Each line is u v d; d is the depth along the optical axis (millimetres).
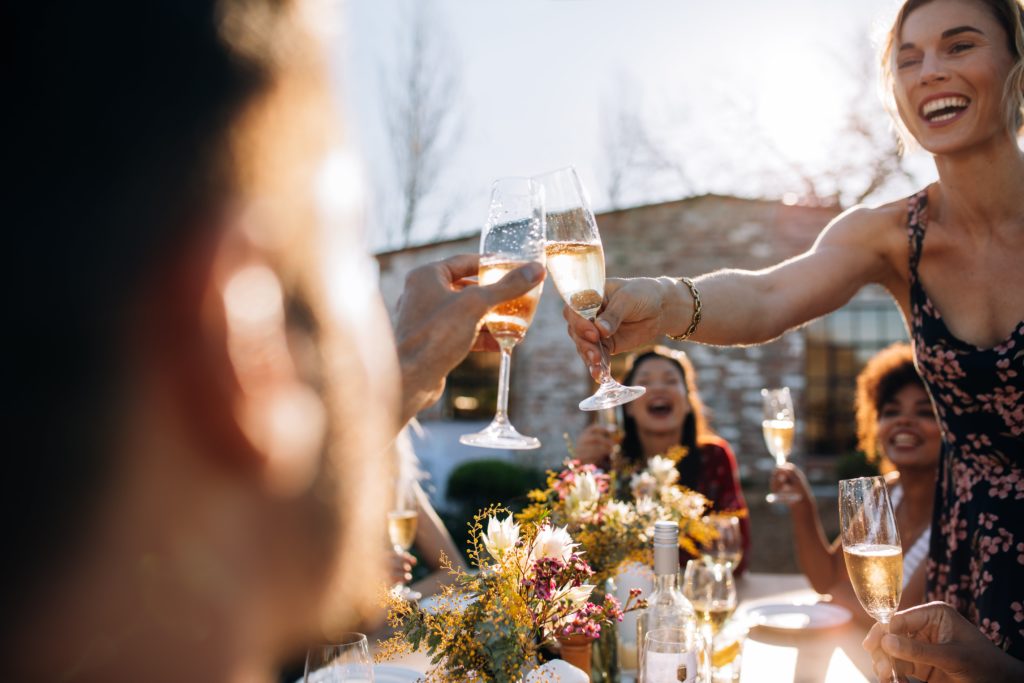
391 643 1761
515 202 1497
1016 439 1846
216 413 301
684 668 1772
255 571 325
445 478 11852
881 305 13195
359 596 379
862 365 13250
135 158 299
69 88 295
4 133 289
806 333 12453
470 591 1725
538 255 1500
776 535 10375
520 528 1888
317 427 338
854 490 1731
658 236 11914
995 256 1888
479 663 1603
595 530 2219
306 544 338
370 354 391
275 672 359
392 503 2988
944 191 1950
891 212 2098
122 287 289
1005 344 1810
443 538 3471
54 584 282
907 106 1914
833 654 2490
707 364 11852
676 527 1946
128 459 288
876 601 1699
